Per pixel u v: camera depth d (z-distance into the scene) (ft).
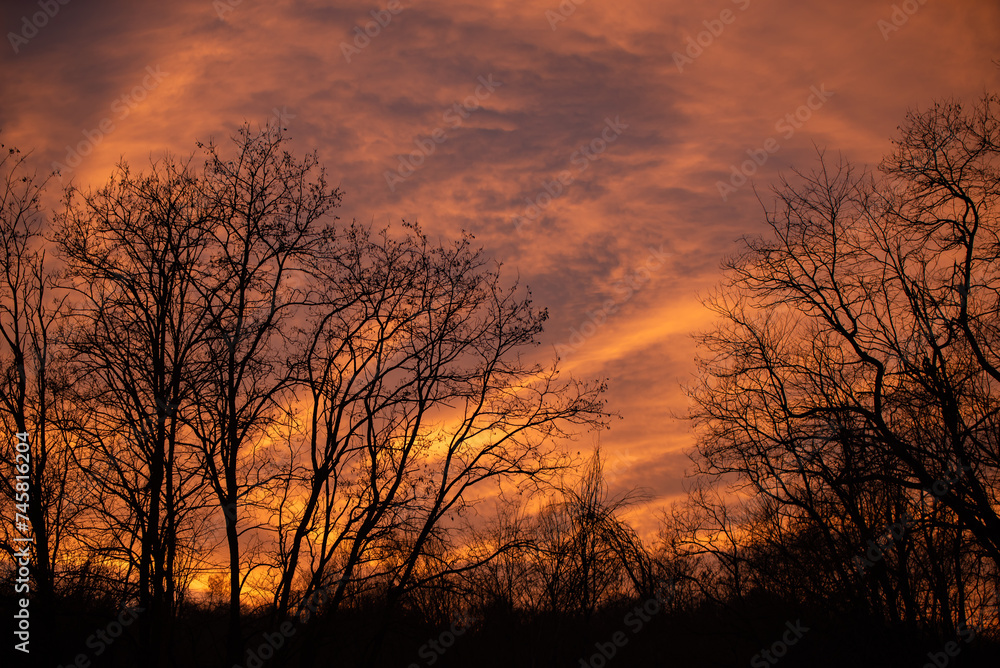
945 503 69.41
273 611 71.26
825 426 75.82
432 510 75.31
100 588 67.62
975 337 73.10
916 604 76.48
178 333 73.56
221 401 71.26
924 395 73.56
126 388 69.67
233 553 69.72
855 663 79.00
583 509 98.07
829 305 78.74
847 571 80.12
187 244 74.23
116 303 71.67
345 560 77.71
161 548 66.90
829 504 83.87
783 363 86.79
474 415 79.61
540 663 91.76
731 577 102.01
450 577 78.64
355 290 76.95
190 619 76.95
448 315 79.71
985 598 75.56
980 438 71.31
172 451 69.46
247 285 73.77
